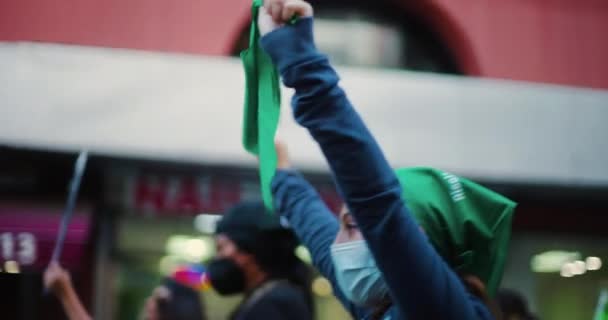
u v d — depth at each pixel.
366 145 1.19
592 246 7.02
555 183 6.06
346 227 1.43
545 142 6.05
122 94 5.34
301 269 2.49
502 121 5.96
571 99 6.16
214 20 6.40
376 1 6.82
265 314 2.34
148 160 5.40
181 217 5.96
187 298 2.88
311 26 1.24
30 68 5.27
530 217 6.89
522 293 6.89
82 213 5.75
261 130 1.41
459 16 6.86
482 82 5.95
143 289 5.97
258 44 1.42
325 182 5.66
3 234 5.59
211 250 5.92
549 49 7.00
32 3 6.20
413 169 1.47
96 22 6.25
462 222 1.42
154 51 6.30
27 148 5.25
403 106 5.70
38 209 5.78
